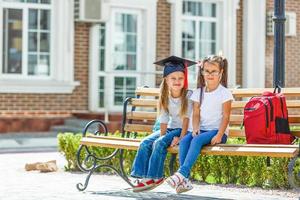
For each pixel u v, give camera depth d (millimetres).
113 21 19953
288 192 9031
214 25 21438
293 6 22094
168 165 10102
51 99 19062
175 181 7742
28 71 18938
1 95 18484
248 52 21500
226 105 8148
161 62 8594
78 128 18125
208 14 21344
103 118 18203
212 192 9016
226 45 21281
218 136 8016
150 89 9938
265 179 9500
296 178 9195
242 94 8922
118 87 19984
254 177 9609
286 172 9273
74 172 11234
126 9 20125
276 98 7996
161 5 20562
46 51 19156
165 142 8250
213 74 8203
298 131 8227
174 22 20594
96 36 19625
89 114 18672
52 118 18984
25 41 18906
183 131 8320
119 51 20078
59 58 19141
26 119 18688
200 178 10156
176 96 8461
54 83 18969
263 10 21578
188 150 8016
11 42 18766
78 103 19453
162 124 8492
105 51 19812
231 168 9836
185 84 8438
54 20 19188
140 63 20375
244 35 21625
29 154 14492
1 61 18547
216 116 8203
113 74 19922
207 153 7918
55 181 10039
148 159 8352
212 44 21422
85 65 19578
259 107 7957
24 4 18891
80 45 19484
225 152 7758
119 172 9516
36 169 11461
